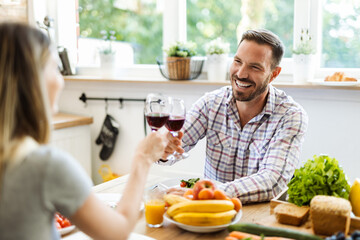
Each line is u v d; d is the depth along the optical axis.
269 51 1.93
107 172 3.35
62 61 3.41
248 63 1.93
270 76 2.02
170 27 3.17
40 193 0.86
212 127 2.16
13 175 0.86
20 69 0.85
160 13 3.33
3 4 3.18
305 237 1.23
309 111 2.72
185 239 1.32
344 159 2.66
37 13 3.43
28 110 0.87
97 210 0.94
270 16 2.93
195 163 3.06
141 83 3.18
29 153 0.87
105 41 3.26
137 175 1.11
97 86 3.35
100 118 3.38
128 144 3.31
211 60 2.89
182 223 1.37
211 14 3.13
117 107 3.31
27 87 0.85
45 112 0.88
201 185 1.41
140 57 3.41
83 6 3.55
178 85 3.05
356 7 2.68
